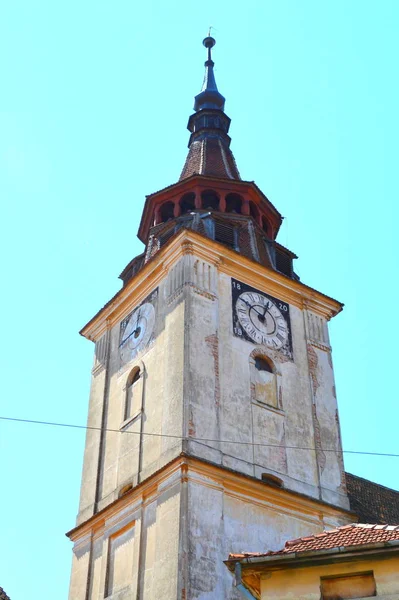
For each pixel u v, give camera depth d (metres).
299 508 31.33
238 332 34.75
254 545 29.05
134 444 33.09
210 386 31.98
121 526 31.09
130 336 37.38
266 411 33.38
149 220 42.56
